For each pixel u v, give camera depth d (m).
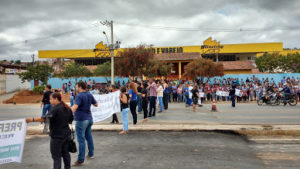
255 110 14.23
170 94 20.80
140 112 13.16
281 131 8.27
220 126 8.98
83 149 5.44
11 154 4.50
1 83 38.16
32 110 17.94
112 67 28.25
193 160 5.64
